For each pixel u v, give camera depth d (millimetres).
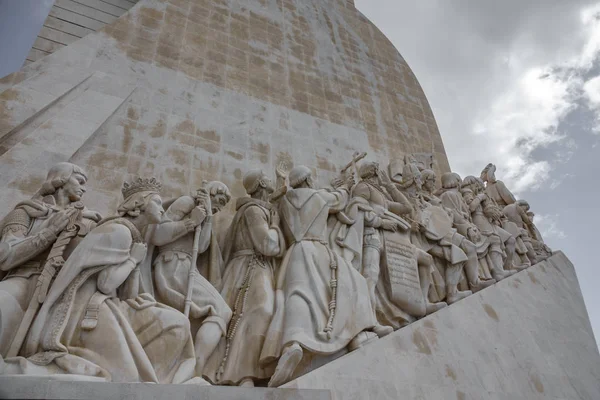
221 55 8492
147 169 6336
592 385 6930
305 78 9375
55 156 5645
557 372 6695
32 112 5965
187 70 7848
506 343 6578
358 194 6793
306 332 4836
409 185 7738
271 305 5070
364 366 4984
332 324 4992
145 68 7426
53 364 3600
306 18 10656
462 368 5801
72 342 3812
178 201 5348
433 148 10250
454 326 6266
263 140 7758
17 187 5156
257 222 5660
